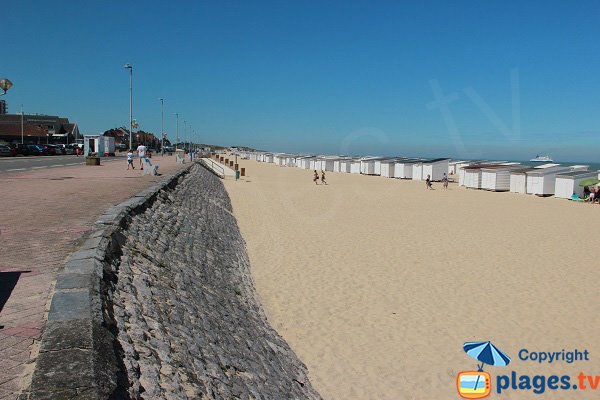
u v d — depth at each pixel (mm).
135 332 5129
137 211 11617
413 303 11125
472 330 9641
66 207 12180
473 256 15750
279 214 25469
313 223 22516
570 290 12078
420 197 36750
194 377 5199
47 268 6367
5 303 5043
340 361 8320
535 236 19547
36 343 4125
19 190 16219
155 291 7082
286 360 8109
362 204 31109
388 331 9570
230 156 156375
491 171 43125
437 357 8516
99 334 4133
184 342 5996
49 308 4730
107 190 16781
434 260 15148
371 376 7836
